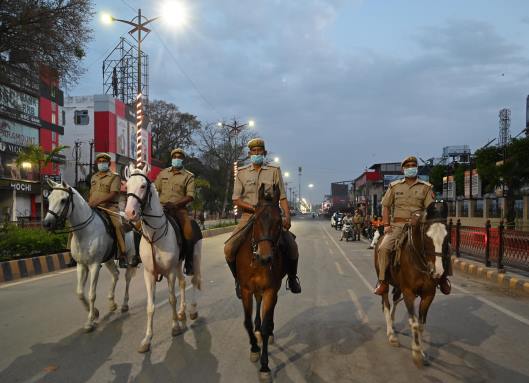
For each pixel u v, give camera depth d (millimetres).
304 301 8469
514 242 11812
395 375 4773
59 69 16766
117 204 7645
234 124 44844
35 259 11844
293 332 6332
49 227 6328
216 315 7309
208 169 59969
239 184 5754
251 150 5727
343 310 7727
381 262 5855
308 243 23812
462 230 16297
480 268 12391
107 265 7469
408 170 6098
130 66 44562
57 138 33844
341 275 11984
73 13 16375
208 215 64625
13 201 28453
